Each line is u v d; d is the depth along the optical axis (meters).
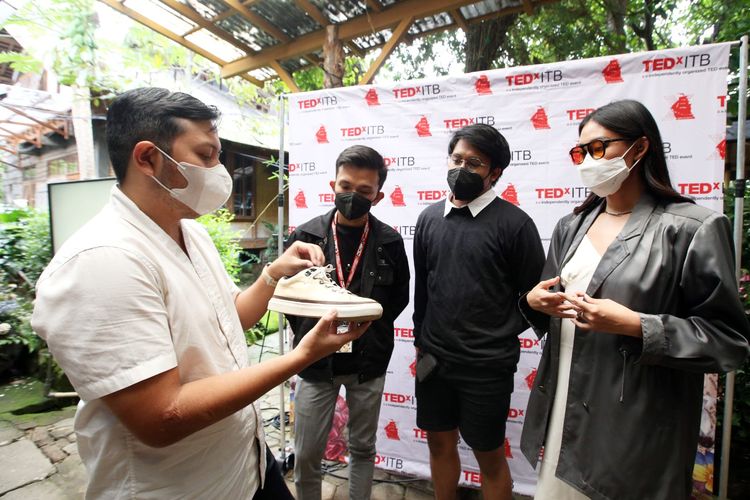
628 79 1.89
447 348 1.55
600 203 1.31
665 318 1.00
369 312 1.11
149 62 6.52
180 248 0.92
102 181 2.95
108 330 0.70
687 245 1.04
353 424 1.73
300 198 2.48
